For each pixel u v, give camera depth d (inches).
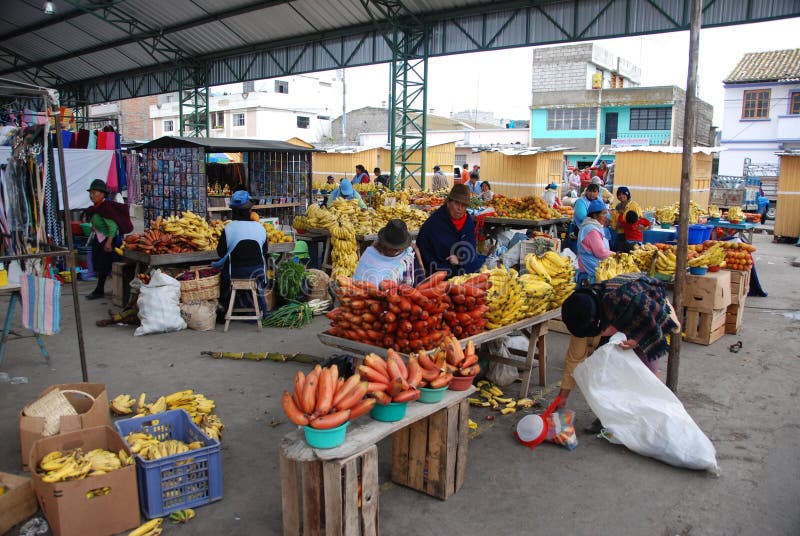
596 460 158.6
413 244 197.6
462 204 202.4
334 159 1098.1
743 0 469.4
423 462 140.2
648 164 712.4
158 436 148.3
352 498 112.2
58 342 246.2
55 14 778.2
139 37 831.1
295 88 1937.7
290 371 217.6
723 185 975.6
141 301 260.1
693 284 263.1
